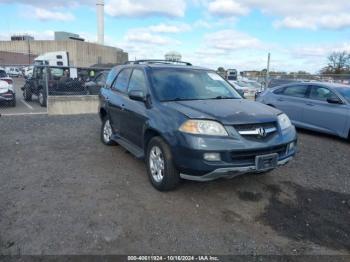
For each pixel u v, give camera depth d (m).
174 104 4.42
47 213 3.71
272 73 25.23
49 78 13.26
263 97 10.02
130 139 5.43
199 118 3.88
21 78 31.36
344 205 4.12
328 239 3.32
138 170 5.23
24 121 9.81
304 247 3.16
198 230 3.41
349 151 6.91
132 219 3.60
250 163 3.85
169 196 4.21
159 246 3.11
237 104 4.55
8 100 13.19
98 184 4.60
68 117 10.81
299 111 8.80
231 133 3.79
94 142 7.11
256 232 3.41
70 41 58.94
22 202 3.98
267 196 4.30
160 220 3.59
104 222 3.52
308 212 3.89
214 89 5.21
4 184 4.55
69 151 6.33
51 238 3.20
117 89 6.14
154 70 5.18
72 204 3.94
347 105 7.76
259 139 3.91
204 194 4.30
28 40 62.00
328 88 8.37
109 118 6.34
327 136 8.52
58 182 4.66
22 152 6.21
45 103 13.80
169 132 4.03
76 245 3.09
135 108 5.00
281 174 5.16
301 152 6.65
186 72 5.36
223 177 3.89
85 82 13.35
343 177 5.14
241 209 3.91
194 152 3.74
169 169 4.12
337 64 41.19
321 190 4.57
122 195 4.23
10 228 3.37
